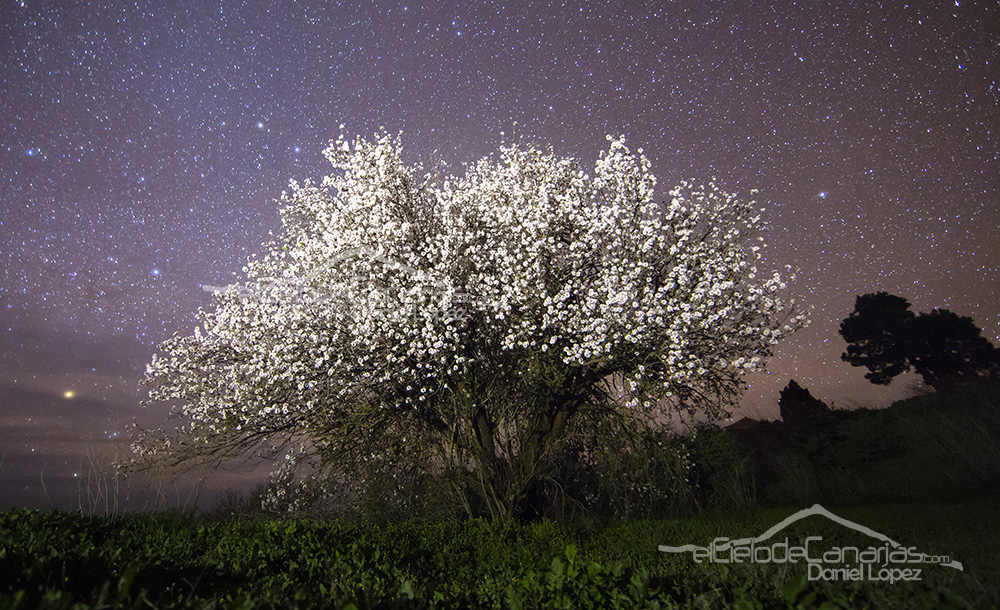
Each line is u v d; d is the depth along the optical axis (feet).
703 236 39.34
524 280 36.32
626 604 12.98
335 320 39.27
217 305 40.55
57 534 20.36
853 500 38.96
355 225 39.11
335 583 15.51
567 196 39.06
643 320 36.04
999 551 18.25
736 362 36.22
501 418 38.52
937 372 80.64
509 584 16.20
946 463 39.58
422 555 23.85
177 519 27.66
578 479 40.57
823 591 13.19
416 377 37.14
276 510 39.01
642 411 38.24
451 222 38.86
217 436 39.09
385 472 39.29
